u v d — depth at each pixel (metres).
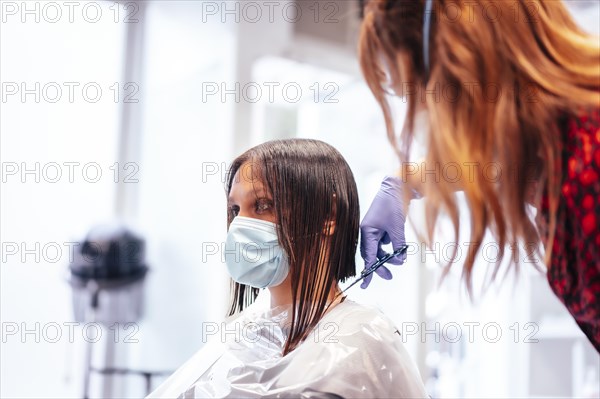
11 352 2.28
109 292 2.20
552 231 0.73
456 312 3.01
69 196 2.42
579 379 3.14
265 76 2.65
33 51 2.35
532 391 3.17
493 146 0.71
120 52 2.53
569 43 0.74
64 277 2.28
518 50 0.71
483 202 0.71
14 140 2.31
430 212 0.76
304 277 1.01
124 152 2.54
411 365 1.00
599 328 0.78
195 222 2.41
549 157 0.72
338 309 1.01
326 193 1.02
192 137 2.47
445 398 3.12
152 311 2.48
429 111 0.74
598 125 0.72
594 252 0.72
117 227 2.23
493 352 3.21
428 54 0.74
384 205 1.09
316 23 2.41
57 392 2.34
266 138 2.66
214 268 2.31
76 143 2.44
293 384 0.91
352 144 2.85
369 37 0.80
